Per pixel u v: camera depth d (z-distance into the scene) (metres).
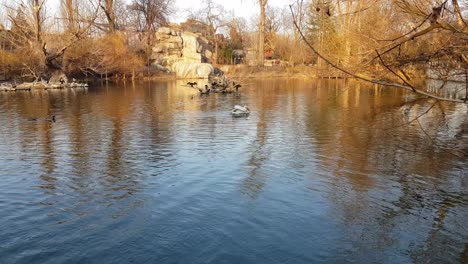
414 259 6.98
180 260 6.87
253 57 79.81
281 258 6.96
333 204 9.33
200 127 18.94
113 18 59.88
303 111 24.31
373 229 8.08
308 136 16.77
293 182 10.84
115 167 12.19
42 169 12.00
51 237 7.64
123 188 10.30
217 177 11.20
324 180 11.02
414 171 11.87
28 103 29.23
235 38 83.94
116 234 7.77
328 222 8.36
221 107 26.64
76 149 14.52
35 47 44.50
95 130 18.30
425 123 19.47
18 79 47.03
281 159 13.12
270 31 73.56
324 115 22.59
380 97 31.62
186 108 26.20
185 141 15.81
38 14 44.16
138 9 71.56
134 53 62.75
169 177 11.17
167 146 14.95
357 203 9.41
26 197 9.66
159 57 68.06
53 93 37.69
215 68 66.81
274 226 8.15
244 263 6.79
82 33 45.69
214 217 8.55
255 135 16.97
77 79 52.44
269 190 10.21
